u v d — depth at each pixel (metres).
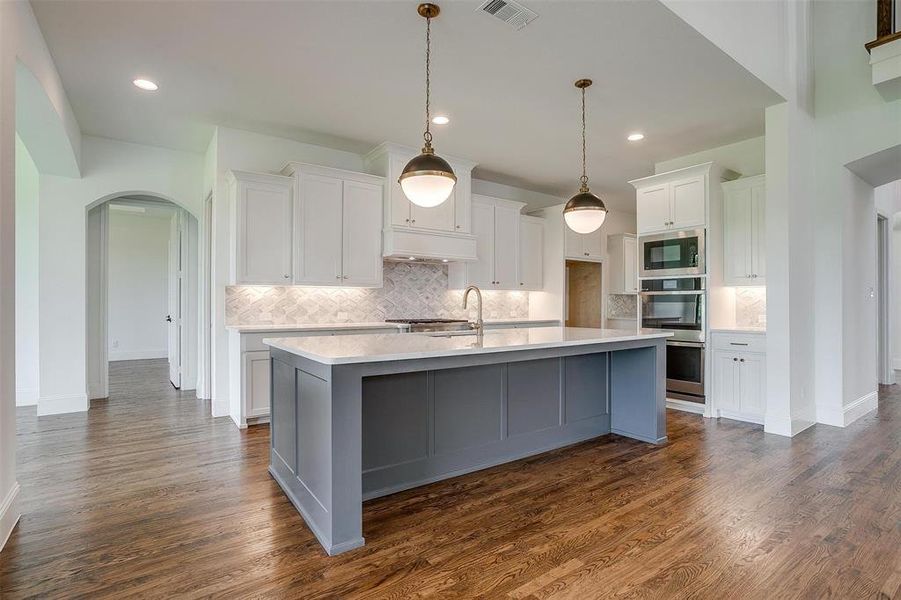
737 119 4.13
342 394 2.11
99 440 3.71
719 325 4.54
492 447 3.15
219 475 2.98
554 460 3.27
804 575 1.90
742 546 2.12
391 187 4.80
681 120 4.15
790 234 3.86
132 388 5.91
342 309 5.08
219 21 2.72
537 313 6.58
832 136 4.17
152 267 8.99
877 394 5.23
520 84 3.49
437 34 2.85
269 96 3.71
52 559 2.00
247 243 4.20
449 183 2.79
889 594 1.78
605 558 2.03
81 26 2.77
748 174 4.64
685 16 2.74
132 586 1.82
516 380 3.28
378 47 3.00
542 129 4.38
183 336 5.81
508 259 6.01
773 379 3.91
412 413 2.80
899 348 7.27
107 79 3.43
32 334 4.89
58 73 3.32
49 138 3.74
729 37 3.12
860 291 4.55
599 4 2.56
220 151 4.37
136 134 4.56
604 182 6.28
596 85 3.50
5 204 2.17
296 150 4.75
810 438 3.76
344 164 5.05
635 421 3.76
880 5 3.72
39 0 2.53
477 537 2.21
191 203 5.12
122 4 2.56
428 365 2.39
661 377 3.67
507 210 6.01
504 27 2.77
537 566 1.97
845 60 4.11
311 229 4.43
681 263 4.64
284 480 2.74
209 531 2.26
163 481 2.88
